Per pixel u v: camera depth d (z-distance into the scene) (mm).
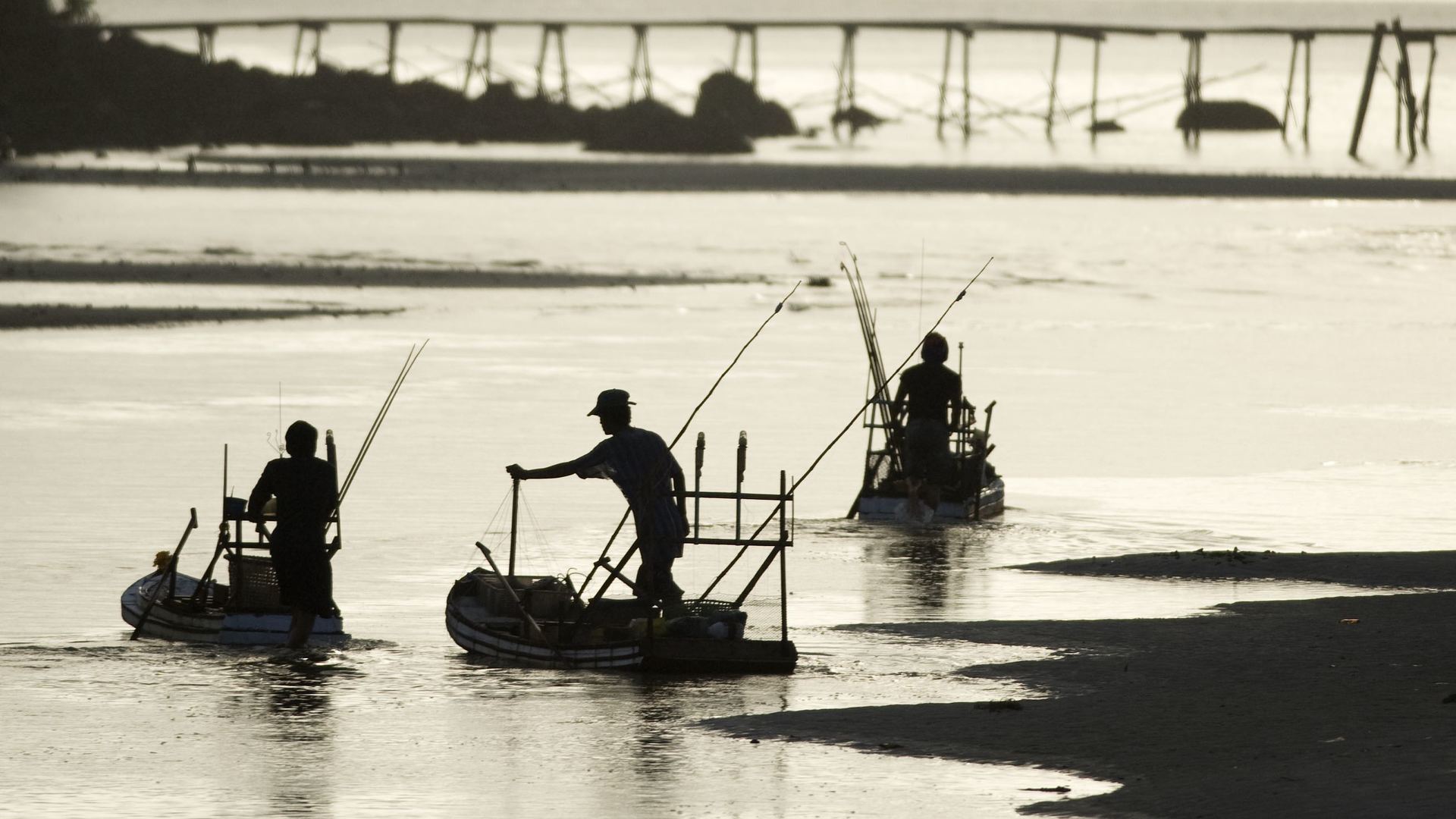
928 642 51375
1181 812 34000
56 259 187500
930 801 35594
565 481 80750
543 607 50844
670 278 190125
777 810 35156
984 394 114000
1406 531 70812
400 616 54969
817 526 72000
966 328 154875
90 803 35531
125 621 52656
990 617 55250
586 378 115688
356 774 37688
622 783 37031
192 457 84250
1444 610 55406
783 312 163000
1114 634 52250
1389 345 145500
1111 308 173250
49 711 42656
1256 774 36438
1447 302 182125
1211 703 43531
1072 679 46469
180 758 38750
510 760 38719
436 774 37656
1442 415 106375
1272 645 50625
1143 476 84438
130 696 44156
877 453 77062
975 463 73875
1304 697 44094
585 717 42500
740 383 114750
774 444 91000
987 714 42719
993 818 34375
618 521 71562
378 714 42812
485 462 84562
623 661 47469
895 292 183500
